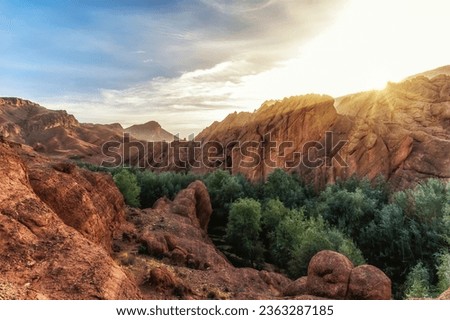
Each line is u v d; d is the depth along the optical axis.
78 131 189.00
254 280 24.81
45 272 8.99
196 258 25.47
